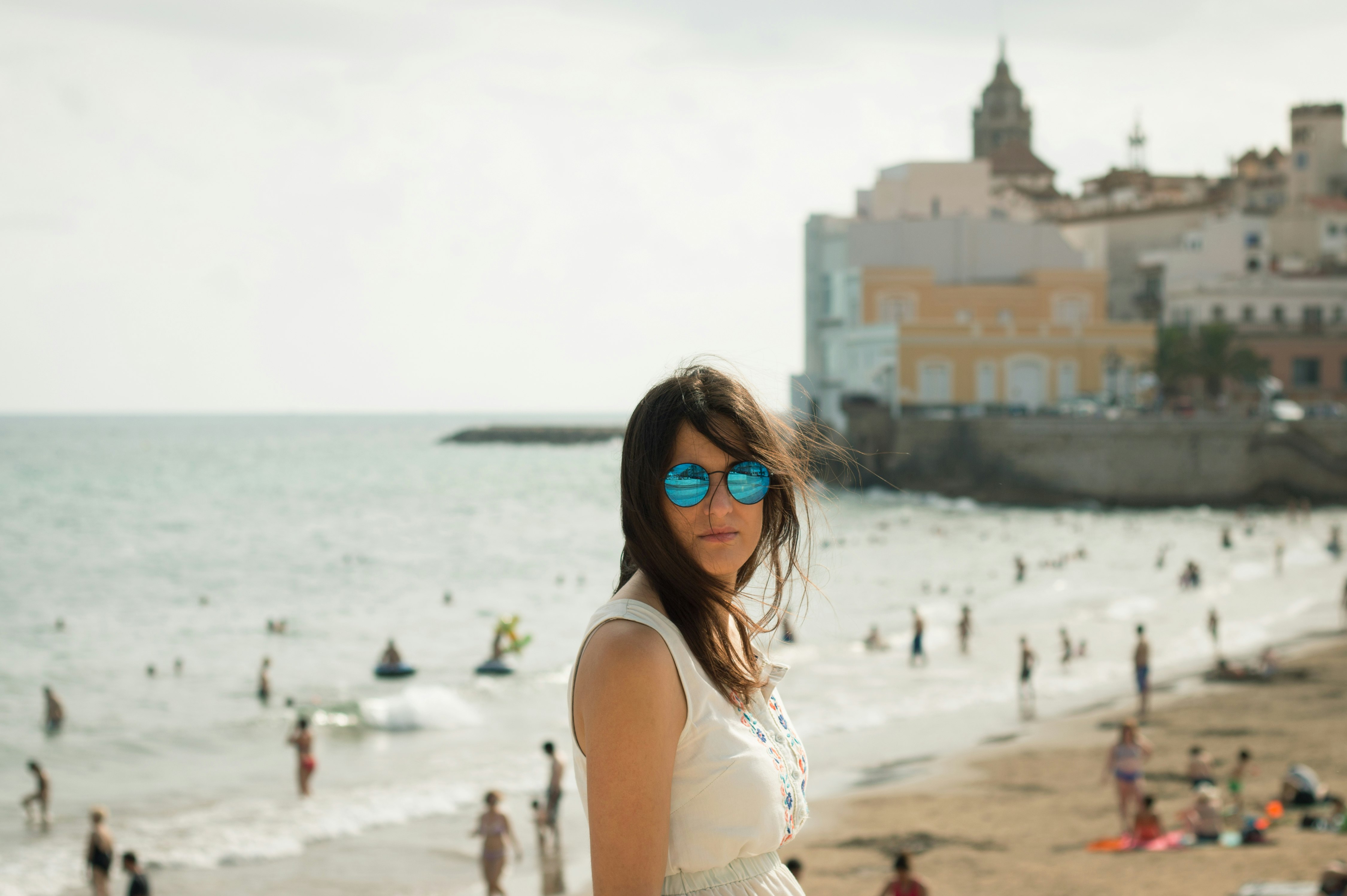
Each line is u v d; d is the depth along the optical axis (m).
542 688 32.19
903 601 48.62
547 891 17.36
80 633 43.56
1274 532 68.25
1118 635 39.78
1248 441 78.75
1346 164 112.88
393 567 63.31
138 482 131.88
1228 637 38.44
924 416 83.00
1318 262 97.81
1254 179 116.12
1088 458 78.38
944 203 96.31
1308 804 18.97
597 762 1.70
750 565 2.05
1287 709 27.41
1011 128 139.25
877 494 82.31
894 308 87.81
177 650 39.78
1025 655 28.91
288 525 86.25
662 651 1.74
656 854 1.69
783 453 1.92
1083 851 17.73
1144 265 99.88
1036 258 92.69
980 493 79.50
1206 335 83.56
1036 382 84.62
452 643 41.00
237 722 28.58
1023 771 23.30
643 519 1.85
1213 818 17.67
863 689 31.67
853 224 90.69
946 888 16.31
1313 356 90.00
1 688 33.28
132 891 16.33
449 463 177.62
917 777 23.09
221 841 19.61
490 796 17.34
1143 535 67.62
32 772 22.53
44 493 115.62
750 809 1.81
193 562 65.38
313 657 38.34
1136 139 123.75
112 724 28.66
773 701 2.05
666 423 1.85
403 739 26.83
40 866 18.50
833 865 17.83
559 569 62.25
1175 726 26.39
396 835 20.03
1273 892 13.66
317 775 23.78
